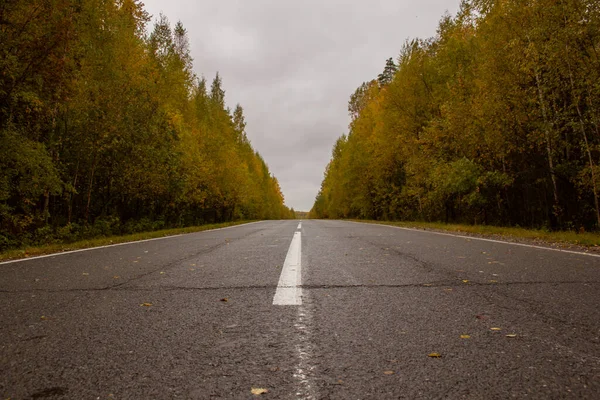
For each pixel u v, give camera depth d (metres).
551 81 12.41
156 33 20.83
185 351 1.99
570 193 14.44
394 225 18.88
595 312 2.62
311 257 5.76
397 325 2.39
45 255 6.89
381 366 1.77
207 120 31.77
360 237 9.99
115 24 14.82
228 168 31.06
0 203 10.82
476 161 16.94
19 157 10.17
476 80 15.49
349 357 1.88
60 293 3.43
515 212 18.27
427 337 2.16
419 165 20.03
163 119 18.48
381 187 30.59
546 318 2.50
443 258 5.52
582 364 1.76
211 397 1.49
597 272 4.25
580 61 11.23
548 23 11.59
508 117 14.05
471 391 1.51
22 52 10.55
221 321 2.53
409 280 3.85
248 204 47.81
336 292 3.35
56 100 11.99
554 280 3.78
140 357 1.91
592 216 14.06
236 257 5.96
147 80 16.84
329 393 1.51
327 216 75.88
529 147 14.50
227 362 1.84
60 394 1.52
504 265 4.80
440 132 17.97
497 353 1.90
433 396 1.47
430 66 21.88
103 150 14.80
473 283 3.67
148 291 3.49
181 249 7.54
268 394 1.51
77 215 17.83
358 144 35.66
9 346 2.07
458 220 22.84
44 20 10.63
